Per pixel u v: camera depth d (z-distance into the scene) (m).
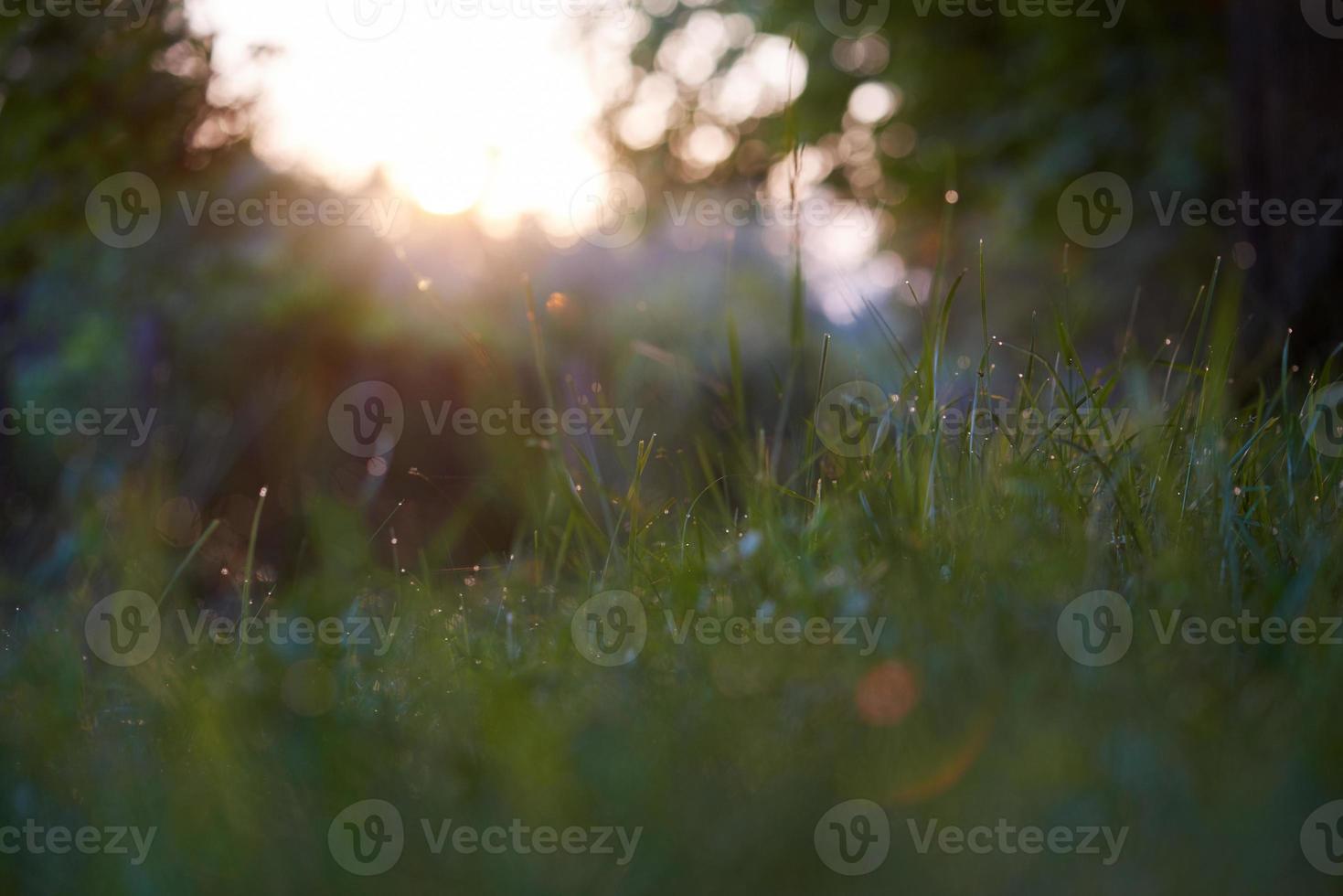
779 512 2.09
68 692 1.84
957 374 2.20
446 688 1.68
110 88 4.12
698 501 2.23
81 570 3.09
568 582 2.31
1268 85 3.69
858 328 2.77
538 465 2.83
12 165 4.16
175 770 1.44
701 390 2.71
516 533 3.16
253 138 4.75
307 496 3.99
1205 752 1.10
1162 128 7.56
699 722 1.32
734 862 1.03
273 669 1.86
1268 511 1.81
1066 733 1.13
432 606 2.11
